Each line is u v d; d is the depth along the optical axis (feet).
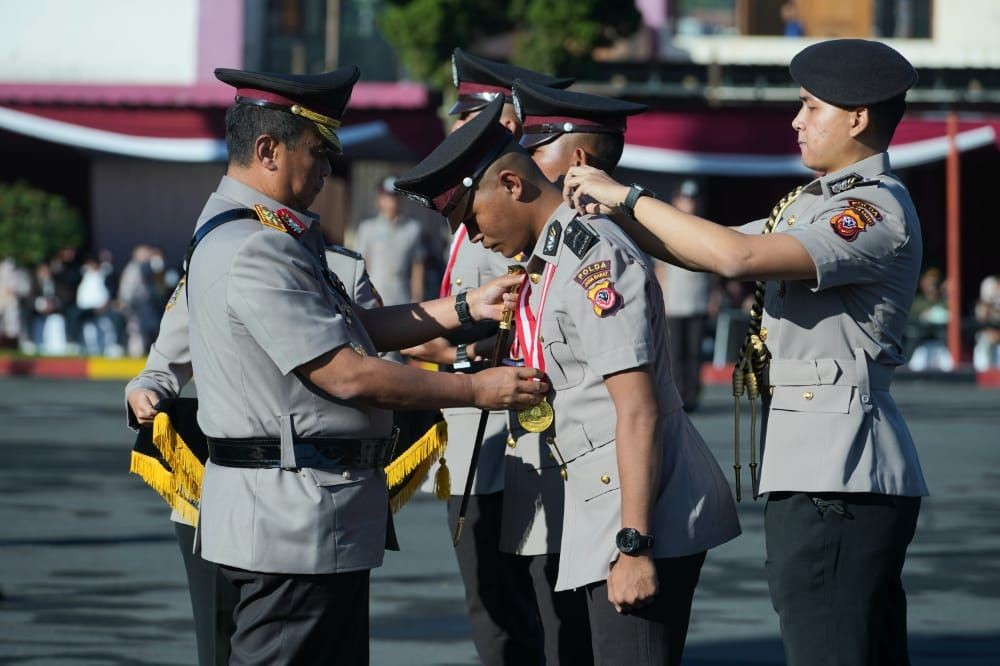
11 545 52.03
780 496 25.21
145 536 53.93
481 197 24.62
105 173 155.84
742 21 161.89
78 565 48.88
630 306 23.54
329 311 23.68
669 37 160.97
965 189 158.61
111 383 122.83
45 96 151.23
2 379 126.11
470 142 24.43
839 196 24.89
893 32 162.81
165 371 29.22
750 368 25.50
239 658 24.02
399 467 27.04
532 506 28.07
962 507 60.64
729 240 23.56
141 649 38.78
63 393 112.78
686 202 94.89
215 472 24.22
